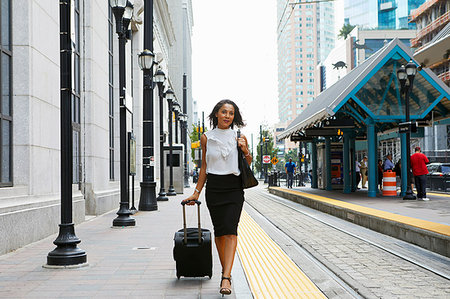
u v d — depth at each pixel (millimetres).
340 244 8992
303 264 6879
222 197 4824
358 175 26656
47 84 9828
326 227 11805
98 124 14273
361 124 22719
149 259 6914
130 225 11000
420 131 20906
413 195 16734
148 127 15578
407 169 16812
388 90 18031
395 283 5797
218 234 4867
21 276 5824
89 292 5012
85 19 13414
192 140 62406
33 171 9039
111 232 10062
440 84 17656
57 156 10391
